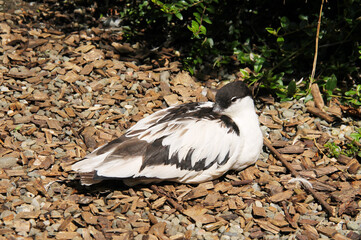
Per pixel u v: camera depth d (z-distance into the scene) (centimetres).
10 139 527
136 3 734
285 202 473
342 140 557
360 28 632
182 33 707
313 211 468
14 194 463
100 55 674
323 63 661
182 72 653
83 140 540
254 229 446
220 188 484
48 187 475
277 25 705
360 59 658
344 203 471
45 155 511
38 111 573
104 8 751
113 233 432
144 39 709
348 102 611
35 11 751
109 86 624
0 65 638
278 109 606
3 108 572
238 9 692
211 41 638
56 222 441
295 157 532
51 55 663
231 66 672
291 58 639
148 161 450
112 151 450
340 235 438
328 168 514
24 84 612
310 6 672
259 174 502
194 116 477
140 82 638
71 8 760
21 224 433
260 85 621
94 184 480
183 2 617
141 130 470
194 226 445
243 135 481
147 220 447
